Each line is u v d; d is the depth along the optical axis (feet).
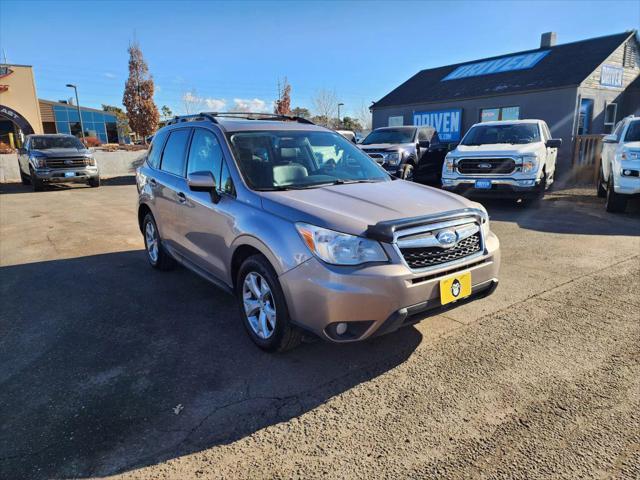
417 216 10.64
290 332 11.08
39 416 9.51
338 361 11.62
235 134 14.06
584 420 9.07
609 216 28.99
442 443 8.55
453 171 32.55
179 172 16.24
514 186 30.60
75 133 146.30
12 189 53.83
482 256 11.47
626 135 30.14
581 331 12.92
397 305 9.93
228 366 11.46
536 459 8.07
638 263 18.90
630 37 61.57
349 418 9.35
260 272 11.48
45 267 20.44
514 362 11.34
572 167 46.83
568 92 57.31
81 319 14.53
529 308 14.61
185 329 13.65
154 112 122.42
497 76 69.46
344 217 10.39
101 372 11.27
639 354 11.59
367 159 15.76
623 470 7.76
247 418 9.40
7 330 13.83
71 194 48.11
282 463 8.14
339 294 9.78
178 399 10.07
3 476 7.83
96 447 8.57
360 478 7.76
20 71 94.99
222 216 12.85
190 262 15.71
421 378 10.74
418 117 76.02
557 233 24.56
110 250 23.45
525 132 34.73
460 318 13.97
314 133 15.57
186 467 8.07
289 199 11.55
